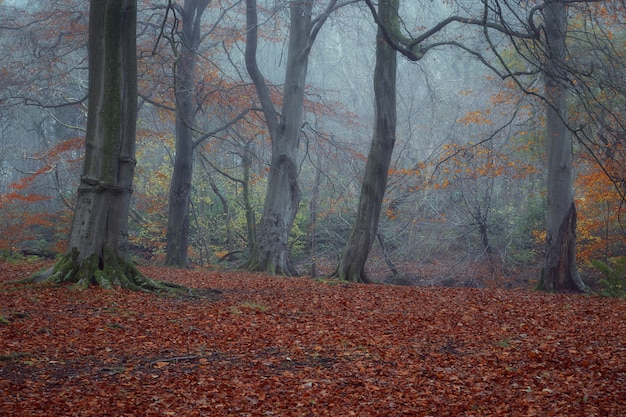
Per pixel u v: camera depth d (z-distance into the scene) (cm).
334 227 3609
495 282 2767
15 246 2866
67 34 2680
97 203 1429
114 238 1444
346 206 3469
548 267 2136
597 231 2695
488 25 1744
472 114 2827
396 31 2062
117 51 1445
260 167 3438
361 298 1523
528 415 684
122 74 1456
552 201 2128
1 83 2877
